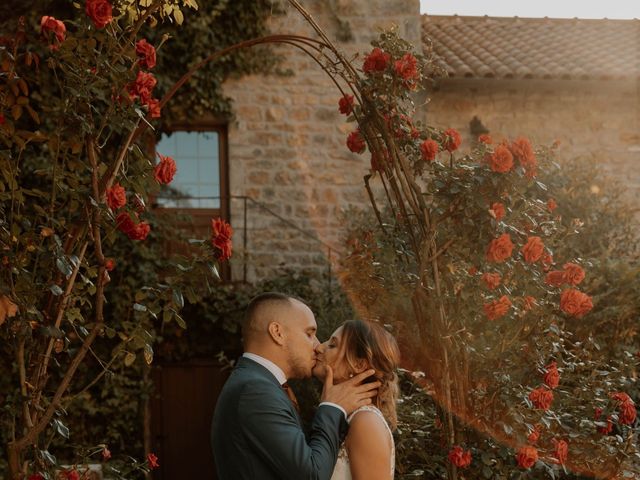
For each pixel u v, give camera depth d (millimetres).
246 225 9078
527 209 3662
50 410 2824
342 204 9219
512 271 3602
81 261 2957
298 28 9266
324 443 2615
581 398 4137
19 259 2846
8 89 2932
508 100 9719
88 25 2947
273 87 9234
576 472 4074
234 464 2596
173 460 9047
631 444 4055
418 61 3738
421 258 3488
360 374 2828
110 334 2977
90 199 2883
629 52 10219
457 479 3520
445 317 3480
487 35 10672
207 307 8898
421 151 3557
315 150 9250
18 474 2809
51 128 8414
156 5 3117
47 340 2916
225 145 9273
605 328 6262
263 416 2582
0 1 8531
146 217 8672
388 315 4402
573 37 10719
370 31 9328
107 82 3041
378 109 3596
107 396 8562
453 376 3516
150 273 8594
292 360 2803
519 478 3584
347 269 4500
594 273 6367
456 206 3480
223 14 9102
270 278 9008
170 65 8984
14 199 2918
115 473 3846
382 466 2730
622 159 9766
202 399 9109
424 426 3949
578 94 9766
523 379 3768
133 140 3146
